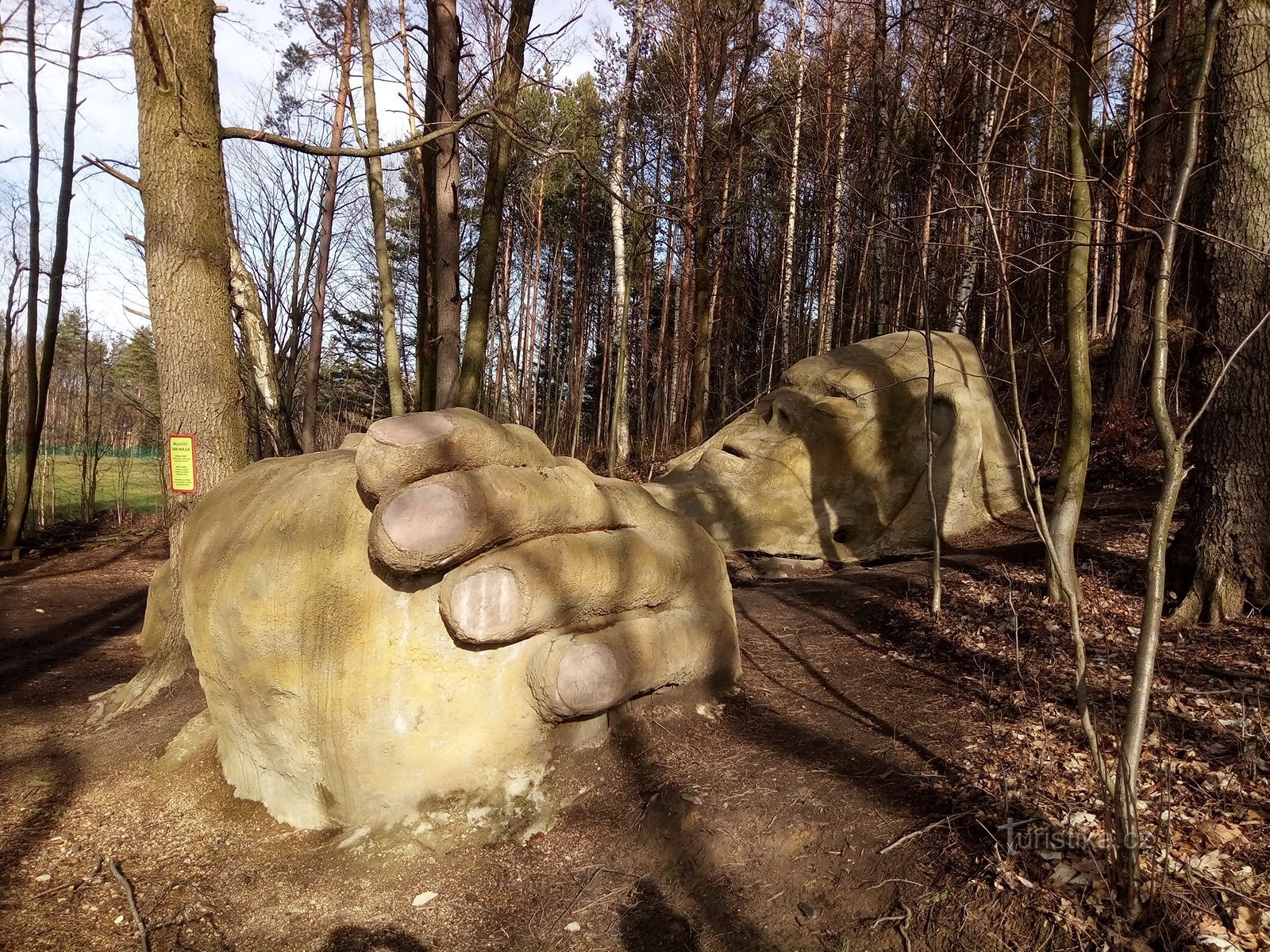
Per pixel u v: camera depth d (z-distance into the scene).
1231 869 2.93
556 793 4.03
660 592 4.54
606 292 33.62
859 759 4.12
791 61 18.86
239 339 18.03
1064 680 4.87
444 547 3.61
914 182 9.62
